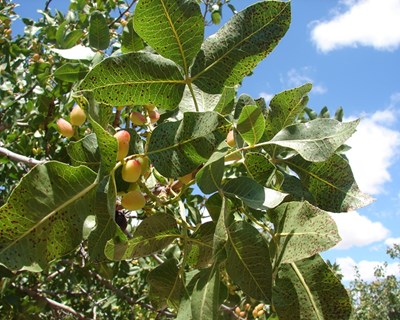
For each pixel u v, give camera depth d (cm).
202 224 35
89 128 63
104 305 131
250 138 37
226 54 36
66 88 80
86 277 115
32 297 109
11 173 91
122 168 32
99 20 50
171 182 40
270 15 36
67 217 29
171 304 37
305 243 32
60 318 135
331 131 35
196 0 34
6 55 112
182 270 36
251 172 37
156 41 34
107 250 31
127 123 46
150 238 35
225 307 63
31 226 28
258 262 32
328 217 32
